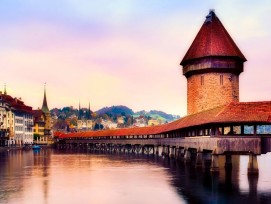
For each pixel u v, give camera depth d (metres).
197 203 32.06
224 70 82.44
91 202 32.81
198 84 83.81
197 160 56.34
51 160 82.81
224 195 35.19
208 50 82.38
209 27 85.00
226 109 47.94
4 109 167.75
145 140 108.31
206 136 51.25
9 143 170.25
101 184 42.75
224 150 46.28
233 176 47.00
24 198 34.59
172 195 35.56
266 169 59.44
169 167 60.84
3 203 32.41
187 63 86.25
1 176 50.62
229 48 82.81
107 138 142.75
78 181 45.38
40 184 42.88
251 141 45.22
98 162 75.44
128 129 129.75
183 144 67.50
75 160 82.31
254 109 46.31
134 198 34.41
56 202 32.81
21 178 48.41
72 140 176.38
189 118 68.38
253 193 36.00
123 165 67.19
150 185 41.69
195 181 44.03
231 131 49.38
